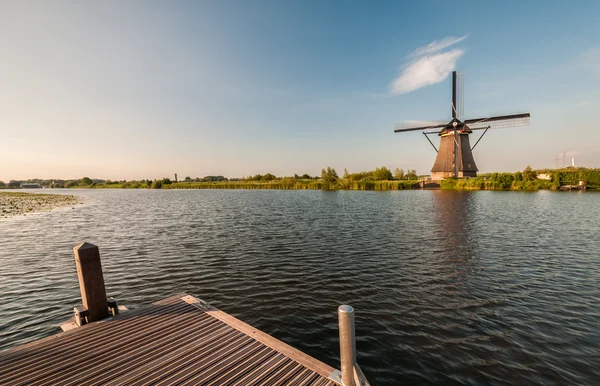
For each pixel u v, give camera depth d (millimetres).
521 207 33938
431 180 76750
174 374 4812
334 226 23281
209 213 33688
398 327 7785
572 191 61562
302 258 14461
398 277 11609
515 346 6836
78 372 4848
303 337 7391
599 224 22812
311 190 88875
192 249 16453
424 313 8562
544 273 11844
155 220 28609
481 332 7477
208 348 5586
